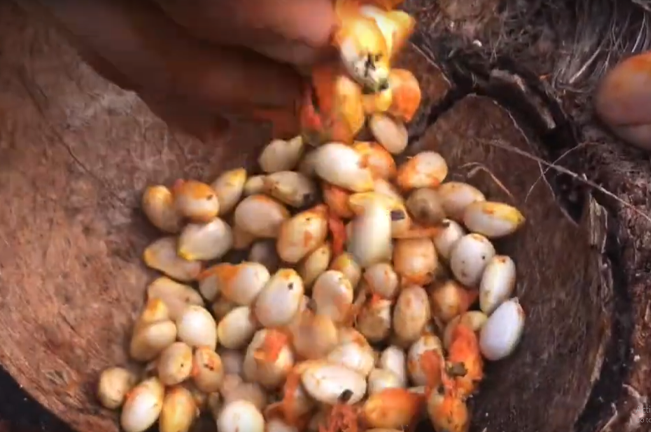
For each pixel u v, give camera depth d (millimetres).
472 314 239
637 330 206
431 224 249
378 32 181
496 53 253
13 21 228
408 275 245
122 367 236
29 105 234
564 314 224
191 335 243
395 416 227
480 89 248
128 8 173
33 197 232
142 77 181
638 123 227
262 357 236
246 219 252
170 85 182
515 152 243
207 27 167
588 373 207
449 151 256
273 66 181
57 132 240
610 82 229
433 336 242
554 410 213
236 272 247
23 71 233
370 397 228
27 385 205
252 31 167
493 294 238
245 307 246
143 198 253
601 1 257
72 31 177
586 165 229
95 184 247
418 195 250
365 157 250
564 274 227
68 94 242
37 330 221
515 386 226
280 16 165
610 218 217
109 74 191
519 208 243
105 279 243
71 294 234
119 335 240
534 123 240
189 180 260
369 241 245
